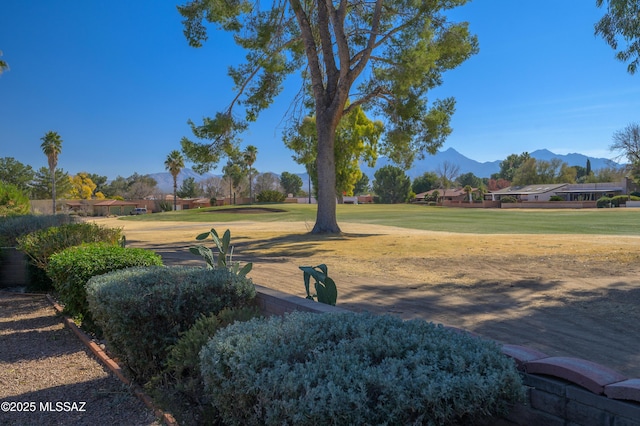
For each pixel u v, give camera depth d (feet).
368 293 27.25
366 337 9.36
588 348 16.56
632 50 36.37
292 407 7.79
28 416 13.52
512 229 84.02
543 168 348.59
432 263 37.96
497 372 8.37
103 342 20.88
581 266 33.35
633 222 97.81
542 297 24.70
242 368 8.84
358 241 57.93
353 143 104.63
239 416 9.48
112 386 15.88
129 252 24.14
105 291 15.62
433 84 71.41
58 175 317.63
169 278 16.60
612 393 8.20
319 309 14.78
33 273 33.53
